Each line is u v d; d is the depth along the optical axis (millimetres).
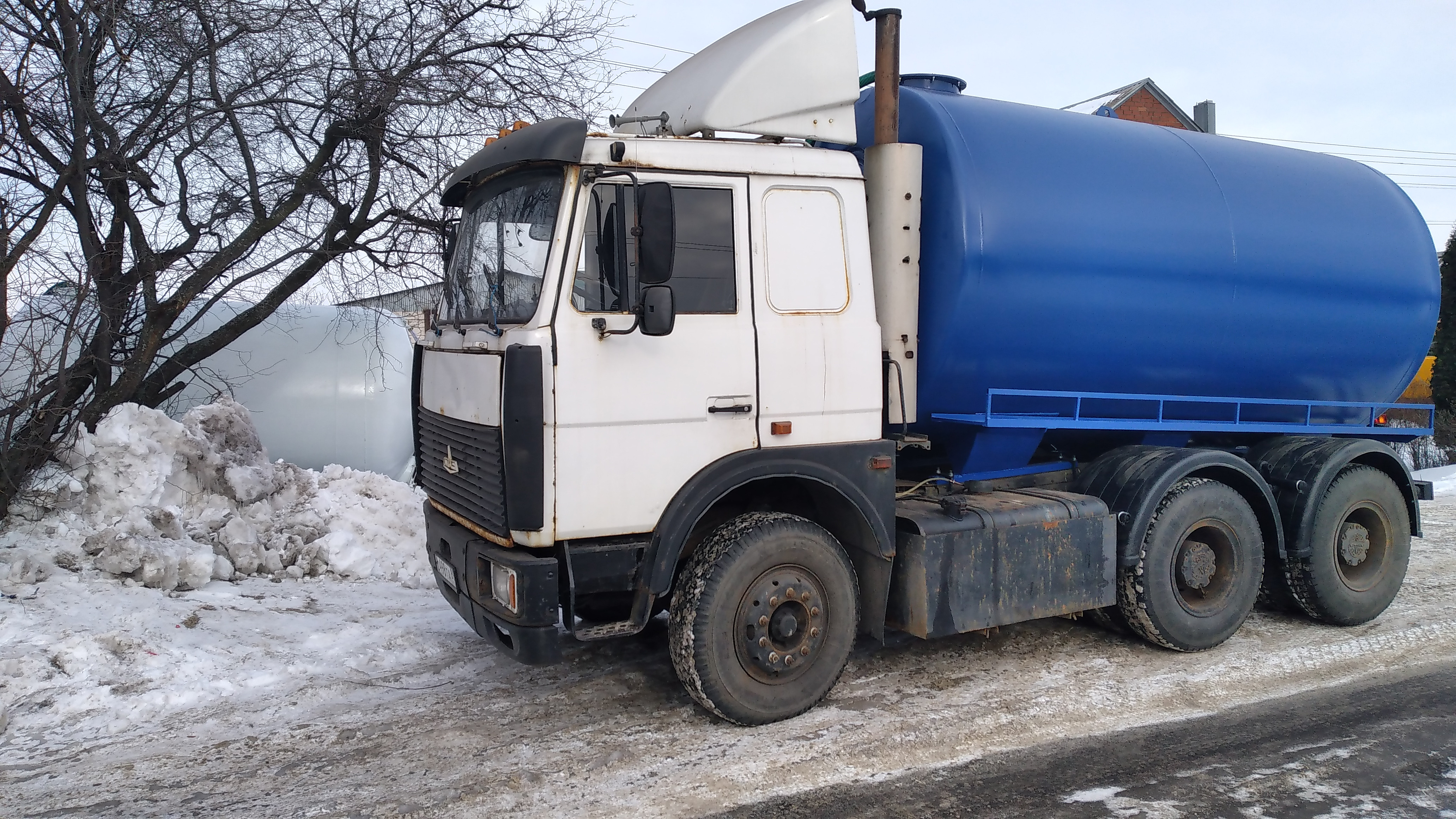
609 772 3758
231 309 9117
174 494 6543
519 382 3660
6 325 5867
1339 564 5863
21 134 6254
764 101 4281
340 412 9016
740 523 4180
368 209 7625
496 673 4875
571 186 3791
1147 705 4539
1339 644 5516
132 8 6582
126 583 5609
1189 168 5605
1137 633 5309
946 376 4855
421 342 5129
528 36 8148
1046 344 4988
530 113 8227
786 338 4156
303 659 4930
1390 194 6371
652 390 3877
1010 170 4898
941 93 5246
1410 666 5125
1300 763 3891
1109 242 5070
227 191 7379
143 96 6941
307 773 3738
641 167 3904
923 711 4414
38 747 3920
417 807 3475
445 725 4223
